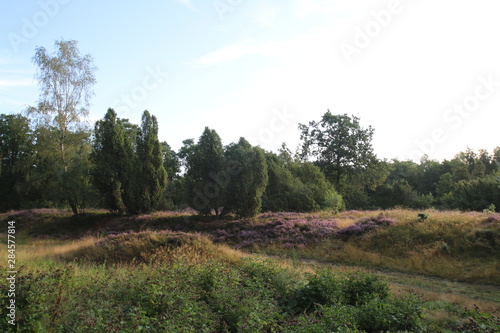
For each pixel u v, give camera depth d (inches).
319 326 224.2
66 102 1131.3
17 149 1886.1
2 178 1859.0
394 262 587.5
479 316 251.3
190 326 203.8
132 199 1071.6
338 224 835.4
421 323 270.4
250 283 326.6
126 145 1127.6
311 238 773.3
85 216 1107.9
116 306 227.5
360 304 313.0
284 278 361.7
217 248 544.1
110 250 554.6
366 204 1769.2
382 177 1766.7
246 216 982.4
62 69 1108.5
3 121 1863.9
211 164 1033.5
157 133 1122.0
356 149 1754.4
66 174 1066.7
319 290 319.0
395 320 260.5
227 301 266.1
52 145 1120.8
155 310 235.9
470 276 493.4
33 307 201.8
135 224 997.2
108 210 1267.2
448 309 341.7
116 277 299.6
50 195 1133.7
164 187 1137.4
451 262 543.8
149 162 1097.4
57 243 840.3
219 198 1007.0
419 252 597.3
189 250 516.7
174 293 251.3
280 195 1225.4
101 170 1074.7
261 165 999.0
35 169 1306.6
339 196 1234.6
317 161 1863.9
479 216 684.1
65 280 256.8
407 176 2295.8
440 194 1813.5
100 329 190.7
